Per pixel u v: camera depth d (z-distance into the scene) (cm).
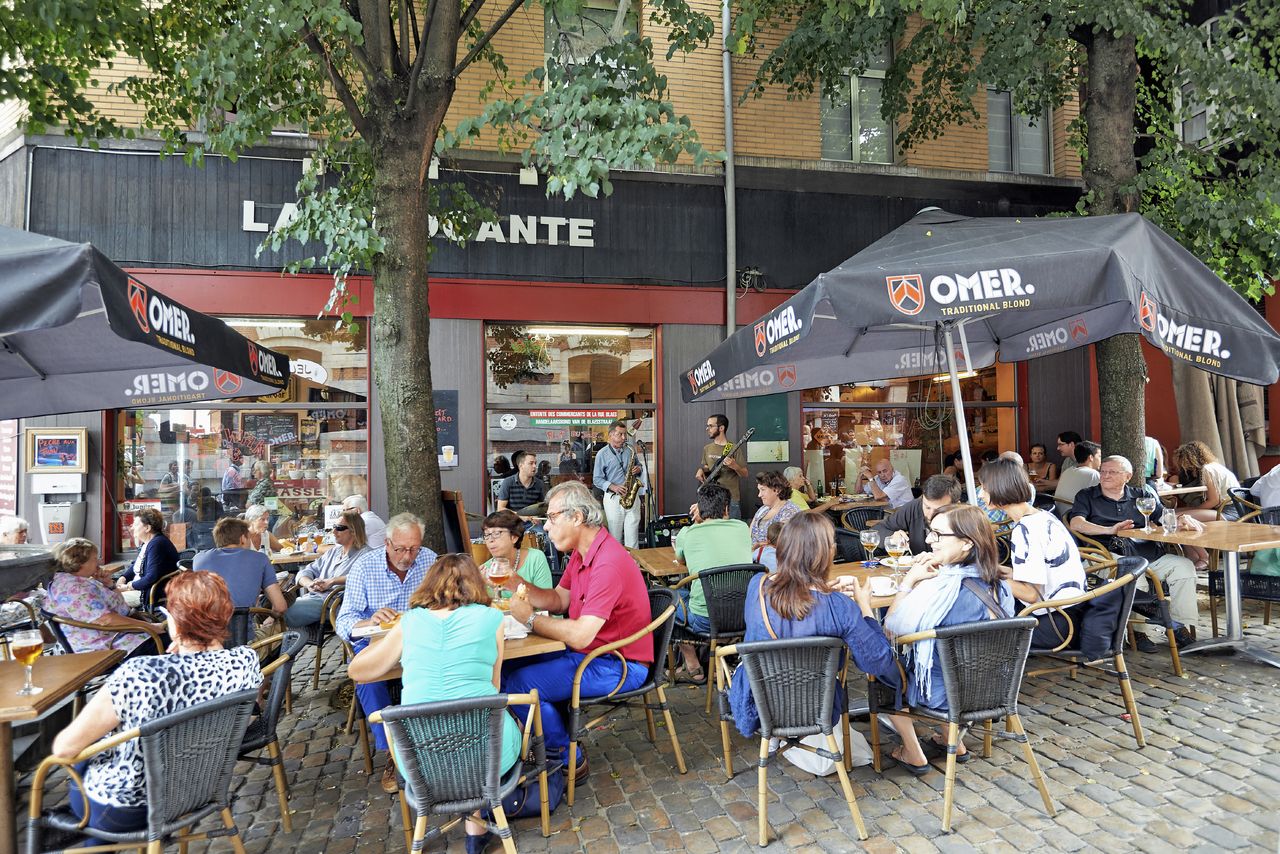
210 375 571
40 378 534
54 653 491
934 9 564
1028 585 415
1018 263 371
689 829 339
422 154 560
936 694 352
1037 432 1078
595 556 397
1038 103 935
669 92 946
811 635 335
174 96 678
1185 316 399
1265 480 700
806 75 969
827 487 1017
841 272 375
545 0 583
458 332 887
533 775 327
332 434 872
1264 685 481
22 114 778
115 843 272
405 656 297
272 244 689
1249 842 305
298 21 471
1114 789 355
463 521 584
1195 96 814
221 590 299
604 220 932
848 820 339
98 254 297
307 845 339
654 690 428
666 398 946
